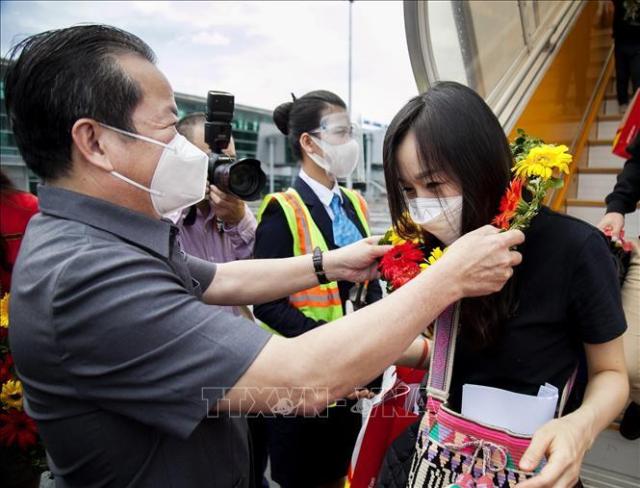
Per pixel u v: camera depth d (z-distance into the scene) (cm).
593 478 165
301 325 167
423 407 116
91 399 77
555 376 94
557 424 83
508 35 309
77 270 74
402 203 104
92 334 74
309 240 177
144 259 81
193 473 89
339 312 179
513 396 90
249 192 145
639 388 133
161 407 77
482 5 276
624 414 148
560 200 298
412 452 109
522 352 93
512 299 93
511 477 84
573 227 92
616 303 90
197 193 95
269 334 81
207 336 76
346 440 185
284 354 77
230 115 160
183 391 76
